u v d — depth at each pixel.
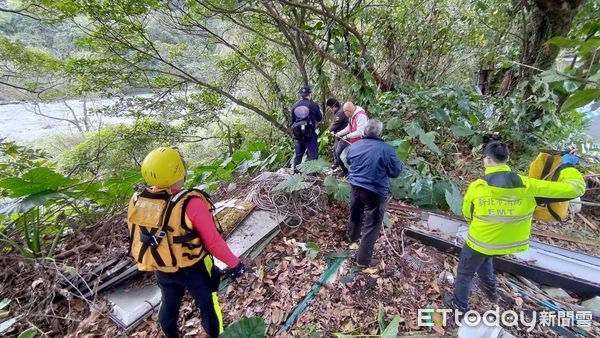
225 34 9.52
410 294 2.49
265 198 3.70
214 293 1.97
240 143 9.57
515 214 1.88
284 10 6.07
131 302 2.40
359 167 2.64
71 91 7.30
